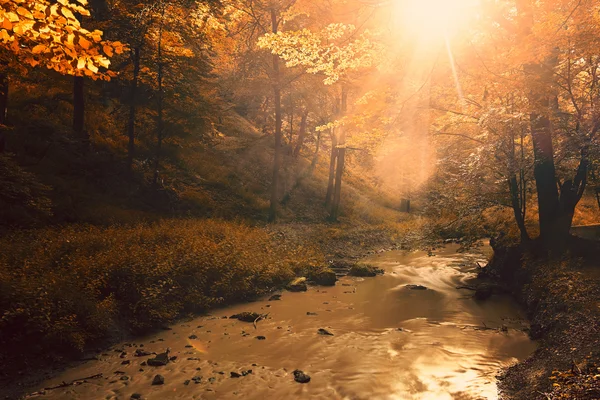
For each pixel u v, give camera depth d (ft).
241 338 26.89
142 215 56.90
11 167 45.98
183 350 24.72
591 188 49.44
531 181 44.32
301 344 25.68
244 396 18.63
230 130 112.57
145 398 18.51
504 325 29.53
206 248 40.34
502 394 18.22
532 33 28.35
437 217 47.91
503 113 36.01
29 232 40.19
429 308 34.58
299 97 86.07
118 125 77.77
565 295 25.84
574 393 14.25
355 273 50.01
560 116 35.19
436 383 19.79
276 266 44.68
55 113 69.41
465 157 43.14
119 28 58.39
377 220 104.37
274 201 78.18
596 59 32.01
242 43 78.18
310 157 130.31
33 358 21.63
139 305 29.04
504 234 47.39
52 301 24.49
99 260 31.76
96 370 21.72
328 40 36.50
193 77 71.10
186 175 78.64
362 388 19.34
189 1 62.34
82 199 53.88
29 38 12.34
